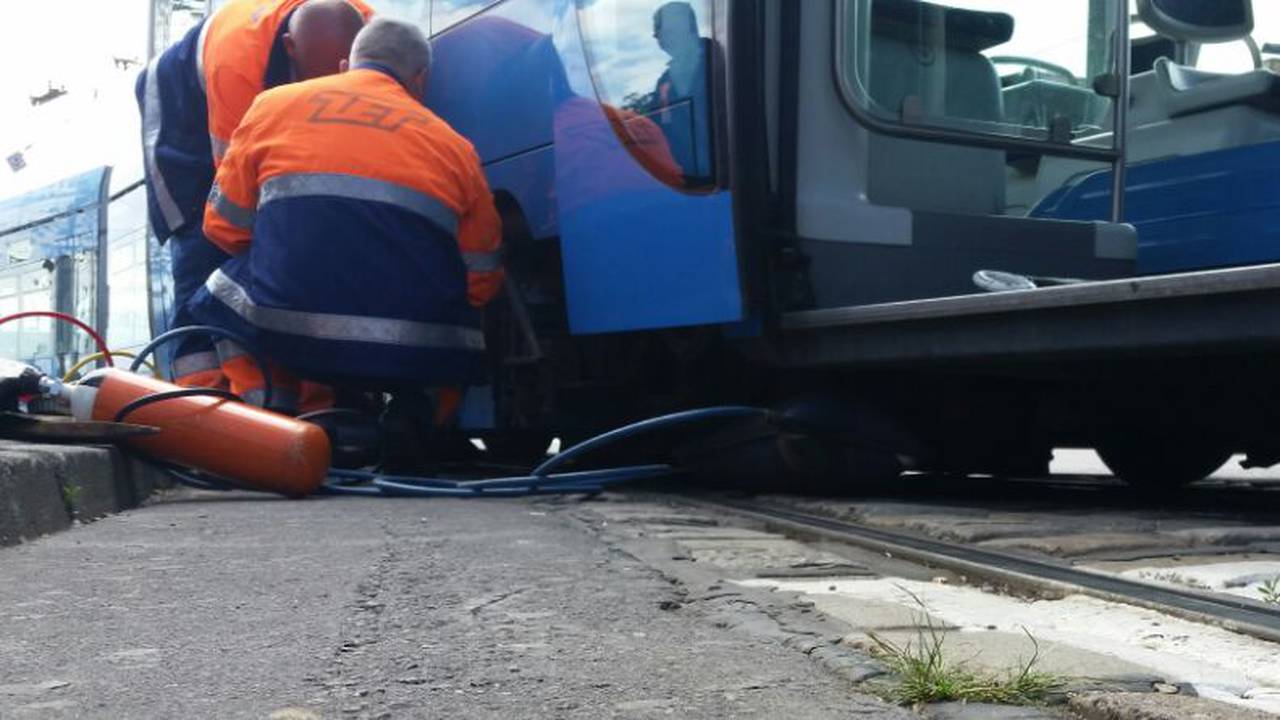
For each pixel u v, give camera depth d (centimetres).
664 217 587
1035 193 616
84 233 1427
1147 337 443
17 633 254
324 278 577
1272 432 584
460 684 214
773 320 564
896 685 207
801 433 563
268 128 598
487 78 730
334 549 375
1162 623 261
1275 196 612
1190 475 679
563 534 418
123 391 538
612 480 608
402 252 586
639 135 604
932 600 297
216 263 745
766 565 347
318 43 696
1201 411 596
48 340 1498
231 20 727
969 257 589
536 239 688
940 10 593
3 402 523
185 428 531
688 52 577
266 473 534
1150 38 692
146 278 1235
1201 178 645
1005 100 609
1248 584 308
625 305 613
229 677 219
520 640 249
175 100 752
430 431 632
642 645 244
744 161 552
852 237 570
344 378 591
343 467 613
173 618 269
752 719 193
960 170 600
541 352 707
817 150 571
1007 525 421
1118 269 629
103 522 445
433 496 568
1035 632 256
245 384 610
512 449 892
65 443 507
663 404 668
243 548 376
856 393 593
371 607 282
